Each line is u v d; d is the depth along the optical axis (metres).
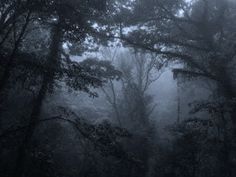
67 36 13.21
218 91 19.28
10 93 19.62
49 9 12.04
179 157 21.36
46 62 13.12
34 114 14.92
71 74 13.40
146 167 23.38
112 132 14.30
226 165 17.52
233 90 18.06
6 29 14.02
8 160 16.98
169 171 21.62
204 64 19.80
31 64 11.97
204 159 20.81
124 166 22.36
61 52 17.30
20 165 14.59
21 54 12.09
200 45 21.73
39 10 11.93
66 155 23.72
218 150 18.11
